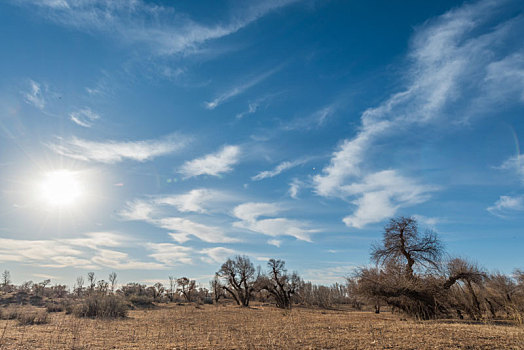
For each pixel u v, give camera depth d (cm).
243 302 6481
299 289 6681
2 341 1501
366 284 2941
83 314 2980
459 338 1341
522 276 3447
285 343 1381
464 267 3002
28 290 7369
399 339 1380
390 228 3350
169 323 2431
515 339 1291
